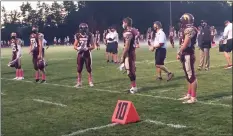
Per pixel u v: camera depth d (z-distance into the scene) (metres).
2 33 61.41
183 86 9.32
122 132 5.36
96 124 5.87
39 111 6.96
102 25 61.09
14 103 7.79
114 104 7.39
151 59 17.94
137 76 11.45
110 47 16.50
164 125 5.65
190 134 5.15
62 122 6.08
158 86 9.41
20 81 11.32
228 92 8.29
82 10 63.97
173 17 63.53
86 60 9.71
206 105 6.98
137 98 7.90
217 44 30.14
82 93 8.77
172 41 28.72
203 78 10.55
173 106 6.97
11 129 5.73
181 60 7.20
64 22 65.19
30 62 18.98
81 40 9.55
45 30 64.50
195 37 7.09
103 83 10.30
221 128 5.40
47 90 9.39
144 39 53.44
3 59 22.42
